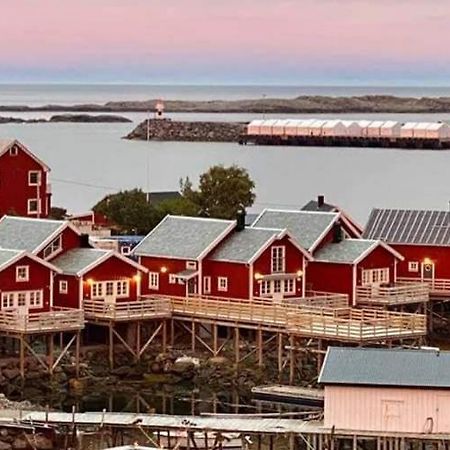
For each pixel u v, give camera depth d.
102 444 173.50
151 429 171.00
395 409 167.88
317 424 171.62
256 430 166.62
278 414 186.25
